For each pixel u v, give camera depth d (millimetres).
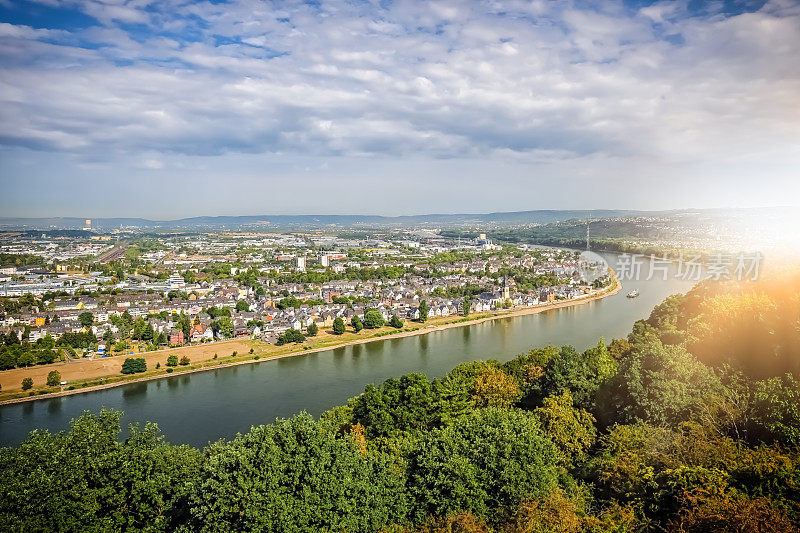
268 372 177750
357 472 59906
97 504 56156
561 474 62469
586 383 92125
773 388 68625
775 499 47250
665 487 53094
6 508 53031
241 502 51750
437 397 98750
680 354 82938
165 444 71812
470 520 51594
